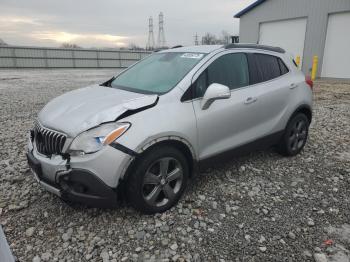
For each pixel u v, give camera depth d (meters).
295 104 4.86
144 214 3.39
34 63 32.75
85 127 3.02
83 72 27.84
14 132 6.54
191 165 3.68
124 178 3.09
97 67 36.25
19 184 4.12
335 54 17.56
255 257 2.82
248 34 22.41
